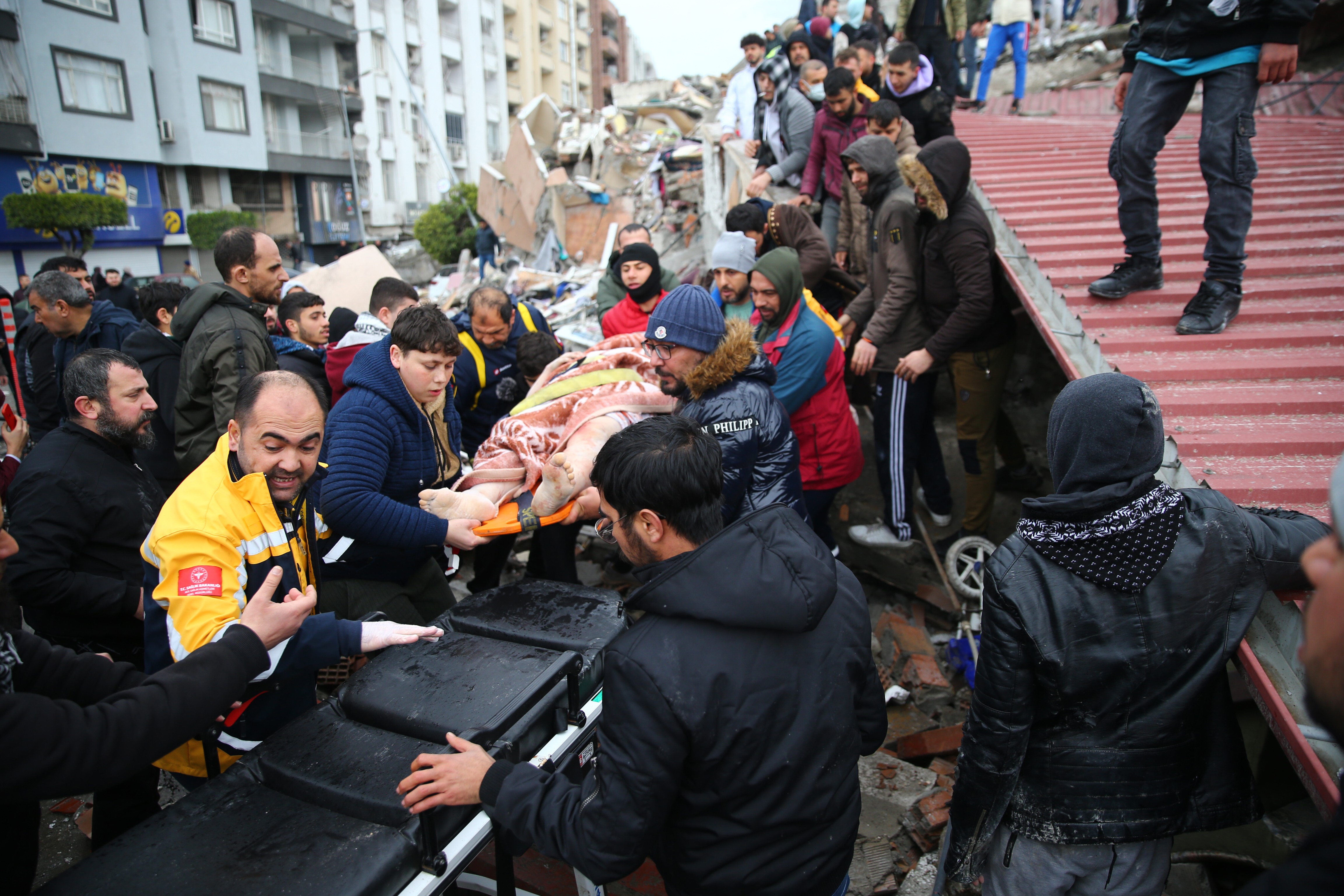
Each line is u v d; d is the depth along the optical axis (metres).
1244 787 1.62
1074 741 1.60
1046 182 4.89
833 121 5.32
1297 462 2.31
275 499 1.90
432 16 35.91
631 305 4.50
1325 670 0.79
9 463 3.57
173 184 24.22
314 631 1.82
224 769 1.96
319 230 30.38
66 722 1.23
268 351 3.29
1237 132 2.79
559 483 2.67
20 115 19.22
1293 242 3.54
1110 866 1.64
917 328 3.88
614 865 1.32
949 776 2.91
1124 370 2.77
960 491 4.86
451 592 3.04
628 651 1.35
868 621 1.60
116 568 2.50
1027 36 8.65
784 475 2.56
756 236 4.16
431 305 2.57
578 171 13.45
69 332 4.06
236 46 25.53
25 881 1.53
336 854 1.33
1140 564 1.50
